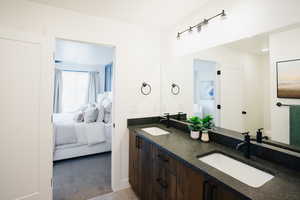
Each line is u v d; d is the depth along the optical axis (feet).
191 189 3.36
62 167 8.65
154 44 7.78
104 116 11.07
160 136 5.52
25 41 4.97
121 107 6.97
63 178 7.55
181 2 5.51
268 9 3.89
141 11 6.08
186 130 6.23
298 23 3.36
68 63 17.39
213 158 4.03
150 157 5.11
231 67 4.79
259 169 3.23
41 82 5.24
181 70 7.01
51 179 5.48
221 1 5.10
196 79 6.23
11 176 4.78
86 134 9.80
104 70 19.39
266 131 3.84
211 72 5.57
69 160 9.58
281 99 3.57
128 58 7.09
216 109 5.35
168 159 4.18
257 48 4.09
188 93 6.64
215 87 5.41
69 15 5.88
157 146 4.65
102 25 6.50
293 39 3.41
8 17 4.95
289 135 3.41
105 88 18.92
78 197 6.21
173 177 3.97
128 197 6.27
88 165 8.95
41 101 5.24
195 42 6.23
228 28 4.90
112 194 6.46
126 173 7.07
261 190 2.38
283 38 3.58
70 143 9.43
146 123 7.59
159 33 7.92
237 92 4.58
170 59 7.75
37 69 5.18
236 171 3.65
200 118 5.89
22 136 4.94
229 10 4.85
